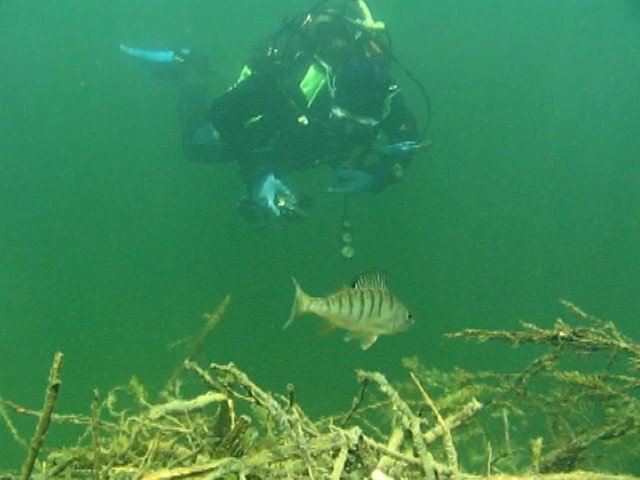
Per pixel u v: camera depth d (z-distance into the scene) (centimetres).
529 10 7256
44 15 8506
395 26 7988
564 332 334
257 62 779
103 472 241
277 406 236
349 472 238
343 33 772
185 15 8638
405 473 238
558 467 312
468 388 356
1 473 259
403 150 811
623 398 324
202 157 1095
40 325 1822
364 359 1164
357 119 764
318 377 1106
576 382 334
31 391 1209
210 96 1103
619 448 376
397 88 811
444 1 7662
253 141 818
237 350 1234
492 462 303
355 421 416
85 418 303
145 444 291
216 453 260
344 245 906
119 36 8862
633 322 1719
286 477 226
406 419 240
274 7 8012
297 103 771
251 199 866
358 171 820
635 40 5650
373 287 329
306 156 830
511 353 1216
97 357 1380
